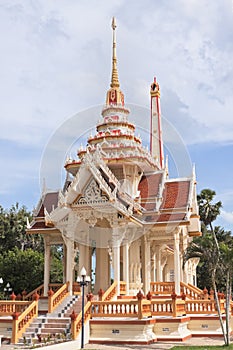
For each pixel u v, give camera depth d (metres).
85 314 23.36
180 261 32.66
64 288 27.38
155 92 50.03
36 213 32.69
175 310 24.12
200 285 50.94
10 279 46.88
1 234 57.34
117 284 27.12
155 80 50.62
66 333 22.91
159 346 21.42
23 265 47.66
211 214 44.75
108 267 32.59
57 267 54.53
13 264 47.78
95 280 32.38
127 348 20.84
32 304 24.72
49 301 25.61
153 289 31.48
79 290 29.52
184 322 24.38
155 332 23.66
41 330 23.56
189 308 26.73
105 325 23.28
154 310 24.61
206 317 25.48
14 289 46.78
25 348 20.38
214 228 45.00
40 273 47.75
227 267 22.52
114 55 39.28
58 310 25.78
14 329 22.89
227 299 22.08
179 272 29.73
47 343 21.20
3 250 57.28
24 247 59.56
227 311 21.84
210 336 24.95
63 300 26.80
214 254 22.77
